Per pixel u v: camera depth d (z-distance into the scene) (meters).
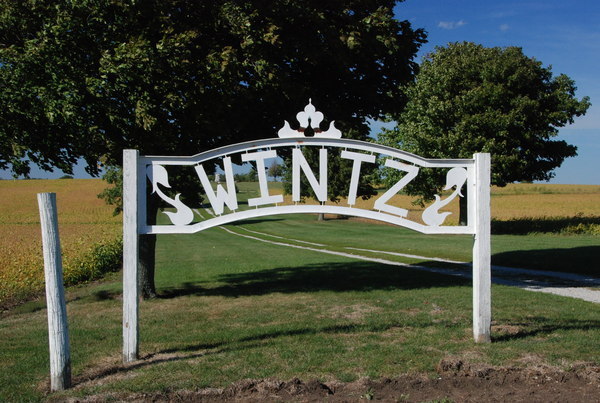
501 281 12.91
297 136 6.33
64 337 4.98
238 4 9.13
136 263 5.85
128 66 8.22
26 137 8.94
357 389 4.72
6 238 28.28
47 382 5.20
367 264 16.92
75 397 4.66
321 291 11.04
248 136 10.98
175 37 8.61
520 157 33.06
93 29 8.78
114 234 28.17
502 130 31.41
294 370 5.24
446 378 4.95
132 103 8.77
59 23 8.40
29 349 6.70
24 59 8.32
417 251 21.70
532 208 52.41
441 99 33.38
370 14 10.40
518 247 21.48
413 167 6.29
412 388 4.77
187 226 6.04
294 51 9.88
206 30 9.76
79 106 8.66
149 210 10.82
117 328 7.86
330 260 18.38
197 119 9.32
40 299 11.66
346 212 6.33
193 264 18.08
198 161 6.12
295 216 61.38
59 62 8.43
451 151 31.78
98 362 5.88
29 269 14.38
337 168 46.25
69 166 9.77
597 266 15.16
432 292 10.55
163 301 10.30
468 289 10.95
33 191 78.25
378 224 48.75
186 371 5.28
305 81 11.29
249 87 9.72
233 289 11.75
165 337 7.05
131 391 4.72
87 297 11.24
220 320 8.23
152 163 6.00
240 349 6.20
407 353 5.77
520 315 8.05
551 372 4.94
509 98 32.50
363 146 6.35
